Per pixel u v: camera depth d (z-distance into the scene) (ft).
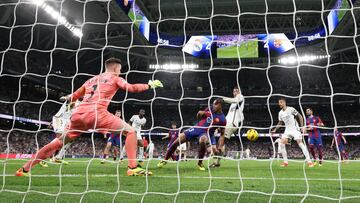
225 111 109.91
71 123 16.12
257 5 101.65
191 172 22.15
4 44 94.68
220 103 24.75
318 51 123.24
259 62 135.03
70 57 118.32
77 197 11.95
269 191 13.70
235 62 135.74
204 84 136.98
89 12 92.43
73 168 25.80
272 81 135.33
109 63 17.17
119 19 95.35
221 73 137.59
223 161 43.50
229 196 12.25
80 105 16.28
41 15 88.22
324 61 128.16
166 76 136.56
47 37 102.17
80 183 15.69
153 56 129.39
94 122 15.89
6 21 85.81
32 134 97.19
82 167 27.09
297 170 25.66
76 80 124.67
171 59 133.59
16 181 16.51
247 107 131.75
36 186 14.82
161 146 117.70
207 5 102.17
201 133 24.66
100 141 106.73
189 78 137.39
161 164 26.25
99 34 111.55
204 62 135.33
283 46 108.78
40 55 111.04
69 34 105.09
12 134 91.86
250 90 133.18
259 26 118.01
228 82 137.69
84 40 109.91
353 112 123.44
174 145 25.35
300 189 14.39
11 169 26.78
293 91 129.80
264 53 109.70
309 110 36.78
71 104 17.44
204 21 114.11
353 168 29.53
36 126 100.12
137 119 34.60
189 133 24.81
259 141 121.29
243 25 116.78
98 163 34.96
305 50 123.24
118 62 17.28
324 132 117.19
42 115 104.99
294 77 133.08
